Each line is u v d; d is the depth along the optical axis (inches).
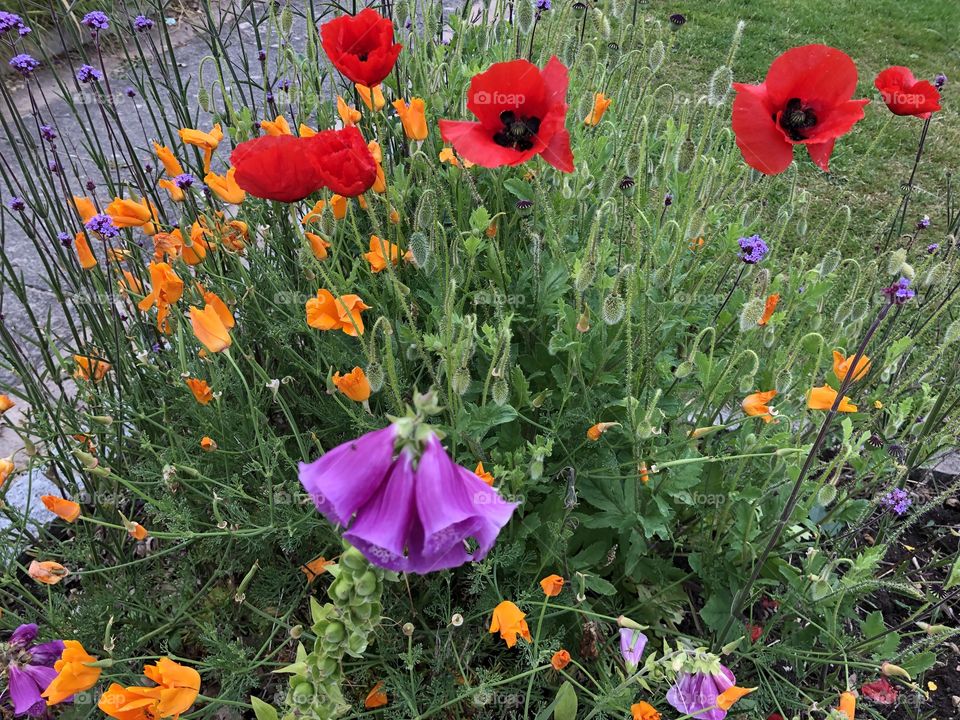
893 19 79.0
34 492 27.3
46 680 18.9
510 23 31.5
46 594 24.1
